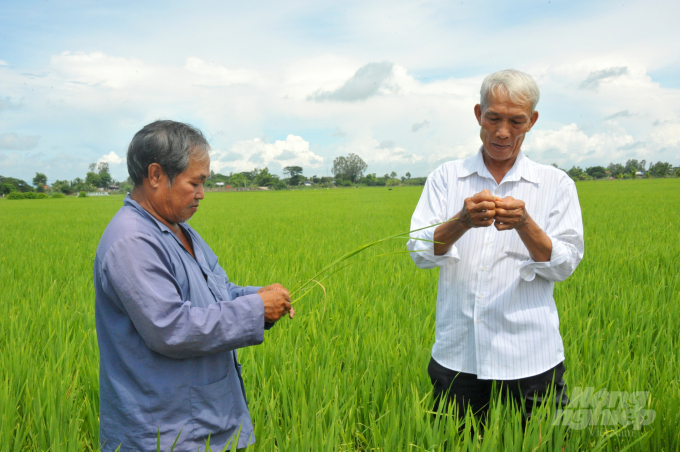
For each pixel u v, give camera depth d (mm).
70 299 5508
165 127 1647
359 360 3551
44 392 2811
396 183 148000
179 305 1545
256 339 1608
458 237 2074
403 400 2801
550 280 2154
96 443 2539
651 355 3523
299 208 29344
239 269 7102
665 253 7605
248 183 140875
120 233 1557
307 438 2268
